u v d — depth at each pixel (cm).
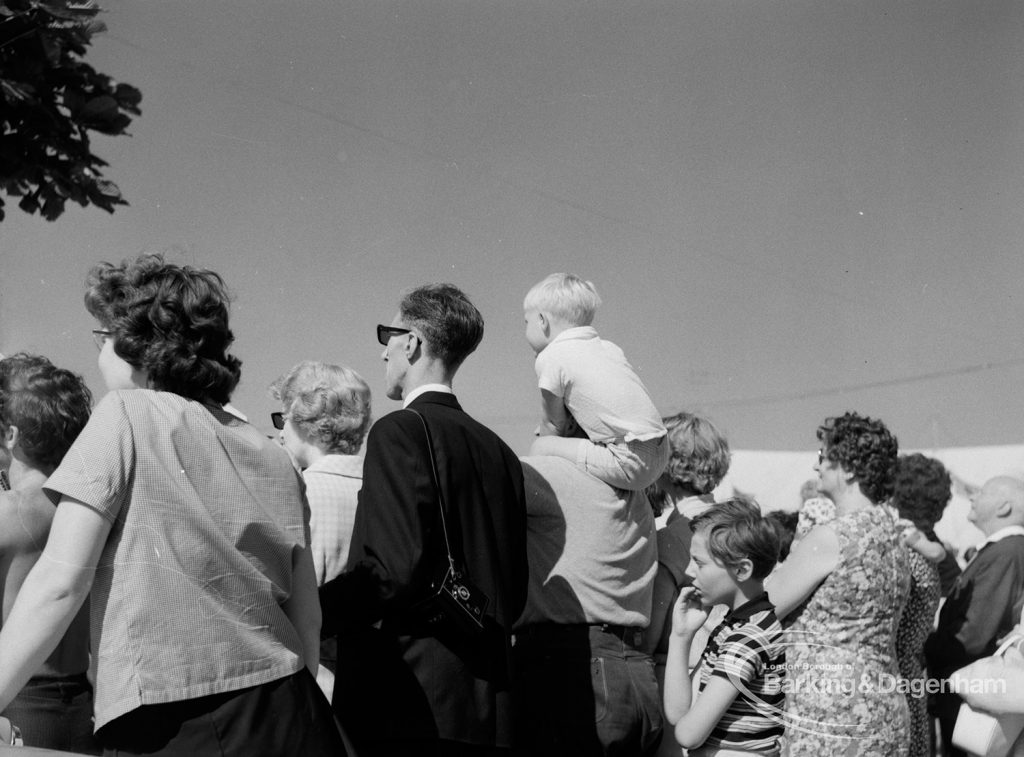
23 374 234
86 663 239
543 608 281
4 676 173
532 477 285
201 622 183
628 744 276
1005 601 344
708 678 272
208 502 188
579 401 288
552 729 274
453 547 240
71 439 233
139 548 181
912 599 321
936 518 372
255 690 187
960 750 341
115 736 181
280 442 334
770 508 510
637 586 287
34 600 175
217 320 200
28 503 226
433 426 247
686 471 329
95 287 202
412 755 235
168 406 190
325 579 279
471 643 239
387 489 237
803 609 279
